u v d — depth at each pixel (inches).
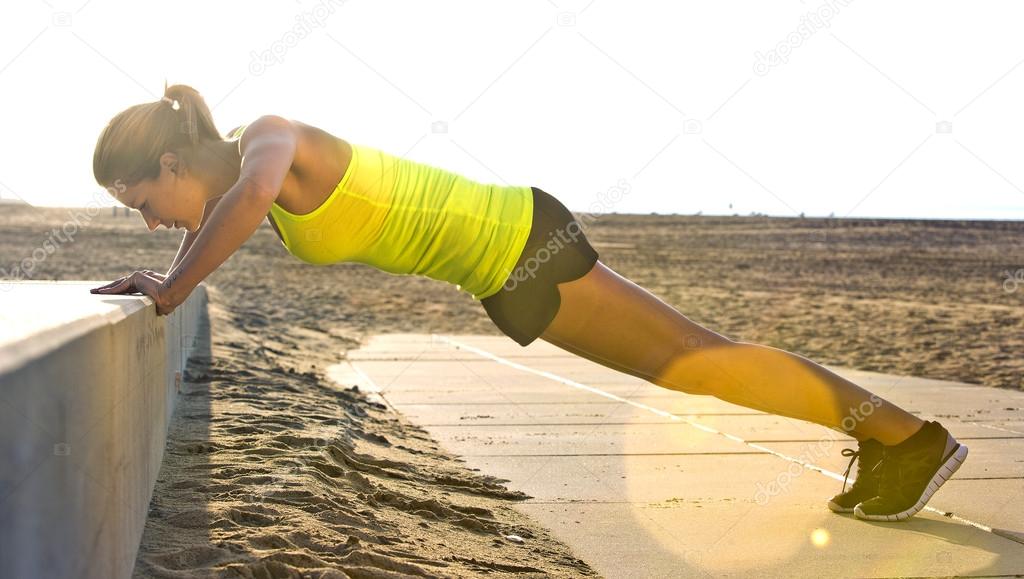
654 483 169.3
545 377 323.6
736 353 122.2
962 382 324.5
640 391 290.5
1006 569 119.0
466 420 237.1
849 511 146.7
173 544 95.6
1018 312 591.8
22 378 47.6
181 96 102.3
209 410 188.9
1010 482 170.1
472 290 115.2
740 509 150.5
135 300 95.0
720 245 1370.6
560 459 190.2
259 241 1300.4
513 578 107.8
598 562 122.0
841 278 868.6
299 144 100.7
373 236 107.4
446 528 128.4
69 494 57.0
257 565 89.7
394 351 409.4
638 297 116.8
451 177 110.6
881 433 137.4
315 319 544.7
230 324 422.6
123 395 78.2
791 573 117.4
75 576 58.6
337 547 102.2
